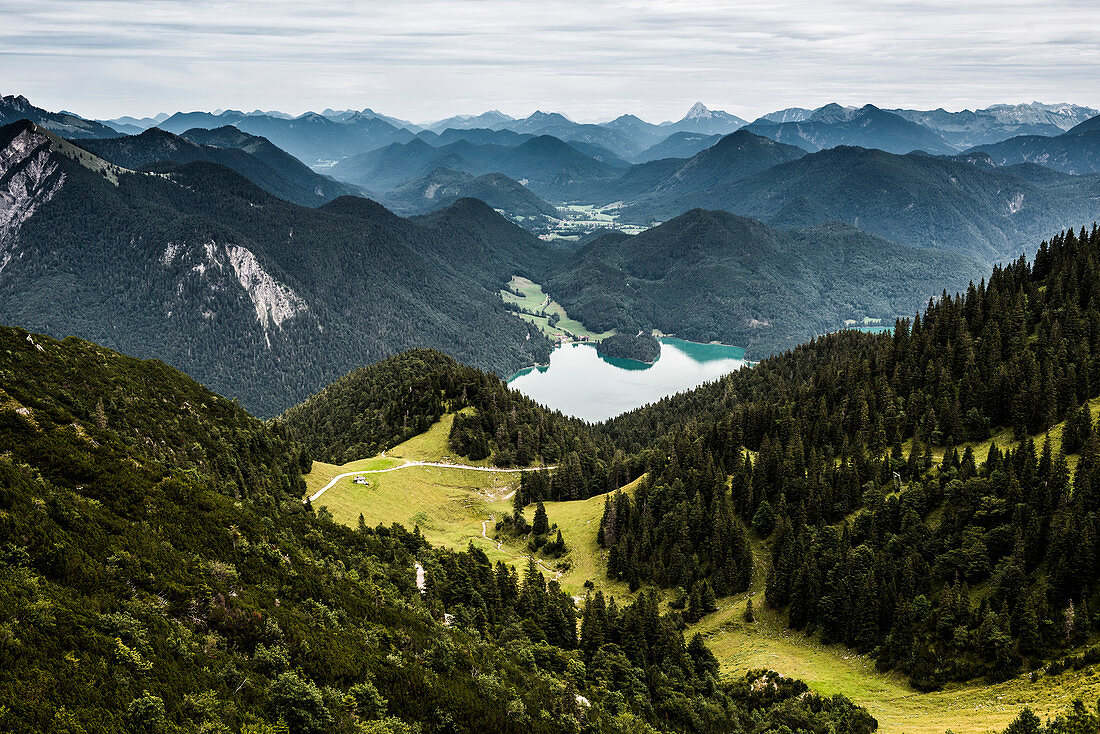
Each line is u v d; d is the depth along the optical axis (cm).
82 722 6178
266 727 7181
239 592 9144
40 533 8081
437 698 8994
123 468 10531
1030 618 11244
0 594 6931
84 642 6931
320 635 9119
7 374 13088
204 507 10688
